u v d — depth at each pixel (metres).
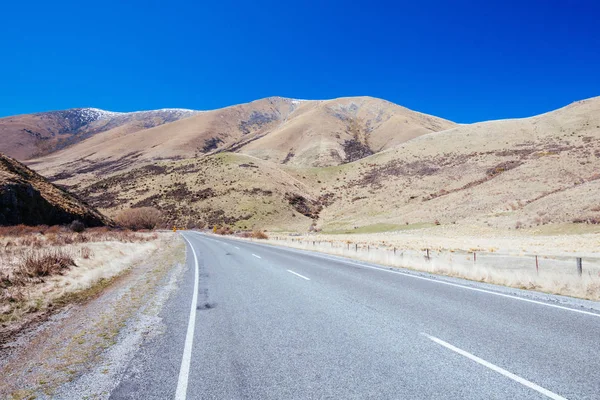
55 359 4.48
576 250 23.53
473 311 6.48
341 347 4.70
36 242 18.80
